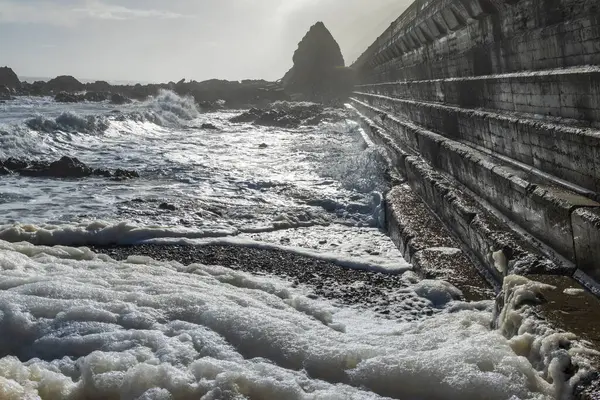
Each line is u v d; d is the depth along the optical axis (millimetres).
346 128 24812
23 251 5609
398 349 3236
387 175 10961
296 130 24703
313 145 18328
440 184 7383
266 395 2762
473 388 2719
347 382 2961
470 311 4199
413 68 16656
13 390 2691
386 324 4117
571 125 5094
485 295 4605
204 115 34969
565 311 3219
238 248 6648
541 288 3584
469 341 3201
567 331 2932
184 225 7793
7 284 4184
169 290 4215
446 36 11508
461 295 4625
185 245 6715
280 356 3191
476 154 7051
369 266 5871
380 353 3115
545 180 5160
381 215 8234
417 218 7105
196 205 9086
